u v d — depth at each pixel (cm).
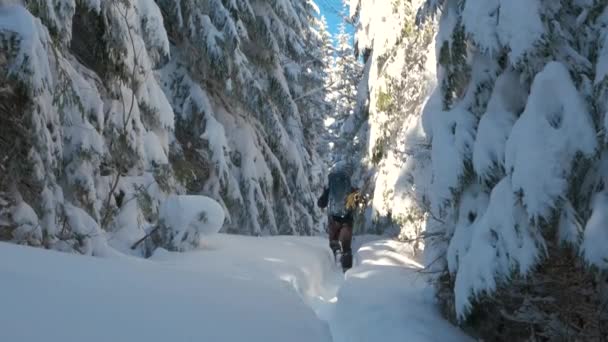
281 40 1236
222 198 1034
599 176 305
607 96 302
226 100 1105
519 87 352
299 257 640
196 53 985
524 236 306
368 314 407
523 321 334
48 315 198
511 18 330
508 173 316
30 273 248
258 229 1069
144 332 206
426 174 533
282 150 1255
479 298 320
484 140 339
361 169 1059
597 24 335
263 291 353
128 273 304
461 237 353
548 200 295
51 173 486
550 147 299
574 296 323
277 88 1220
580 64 327
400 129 841
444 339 348
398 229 943
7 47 432
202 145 999
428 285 467
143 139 685
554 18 334
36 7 480
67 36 520
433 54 752
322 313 508
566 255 319
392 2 897
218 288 325
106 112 642
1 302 200
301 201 1380
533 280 322
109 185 635
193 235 606
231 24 966
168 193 730
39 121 464
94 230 510
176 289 291
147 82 691
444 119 376
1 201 461
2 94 458
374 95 892
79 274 269
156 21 705
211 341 217
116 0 635
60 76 515
